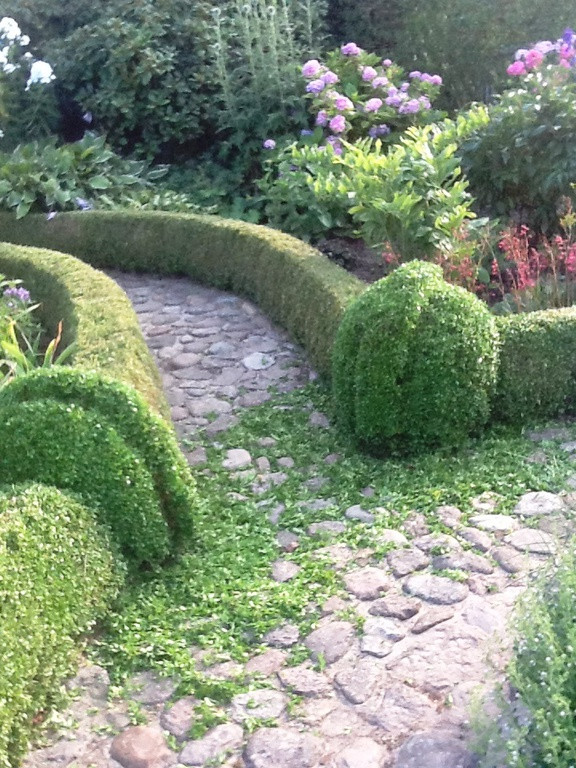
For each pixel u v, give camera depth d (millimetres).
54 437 3104
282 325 5676
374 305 3908
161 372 5215
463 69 9352
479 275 5066
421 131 5871
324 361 4781
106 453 3084
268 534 3465
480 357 3863
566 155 5559
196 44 8648
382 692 2553
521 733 1899
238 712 2543
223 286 6531
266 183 6941
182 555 3303
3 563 2533
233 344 5547
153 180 8383
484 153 5805
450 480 3676
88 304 5000
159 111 8398
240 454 4164
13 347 4312
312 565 3195
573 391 4215
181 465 3307
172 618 2971
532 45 9102
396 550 3234
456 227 4988
